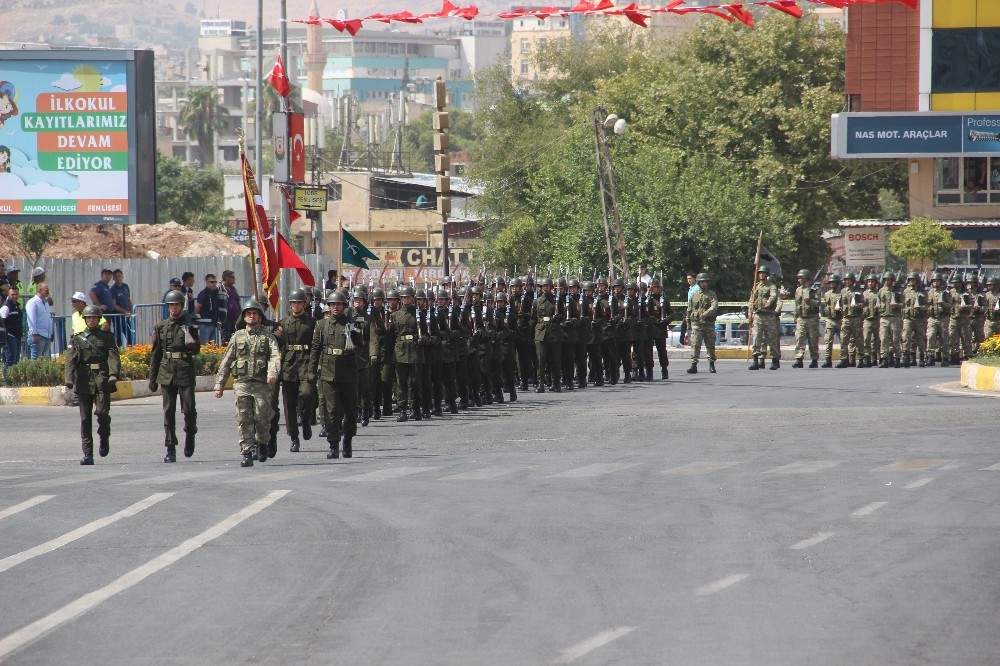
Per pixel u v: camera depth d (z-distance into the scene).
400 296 65.31
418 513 37.06
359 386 62.88
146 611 26.62
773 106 179.75
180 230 197.38
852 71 150.50
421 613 25.97
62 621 26.00
